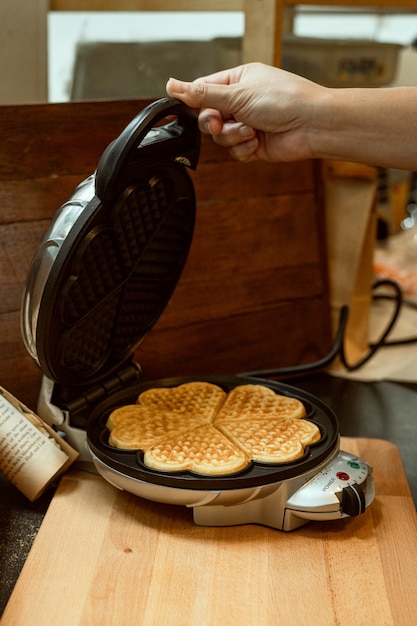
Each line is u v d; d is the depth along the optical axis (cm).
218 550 88
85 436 101
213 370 133
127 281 98
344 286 142
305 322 141
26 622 77
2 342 112
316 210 138
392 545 90
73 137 112
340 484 90
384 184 195
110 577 83
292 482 89
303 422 100
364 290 148
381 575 85
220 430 99
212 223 127
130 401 107
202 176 125
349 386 138
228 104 105
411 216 216
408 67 239
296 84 104
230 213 129
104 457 92
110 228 88
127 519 93
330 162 138
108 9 144
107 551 87
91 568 85
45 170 110
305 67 160
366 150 104
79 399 102
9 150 107
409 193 222
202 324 130
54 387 101
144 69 152
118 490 99
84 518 93
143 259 101
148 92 154
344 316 141
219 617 78
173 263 108
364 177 137
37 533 93
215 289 130
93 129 113
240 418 102
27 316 89
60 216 87
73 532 91
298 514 90
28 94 138
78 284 89
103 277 94
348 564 86
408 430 124
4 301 111
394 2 142
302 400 108
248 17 130
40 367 94
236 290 132
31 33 134
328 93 103
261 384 112
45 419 103
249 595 81
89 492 99
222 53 148
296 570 85
